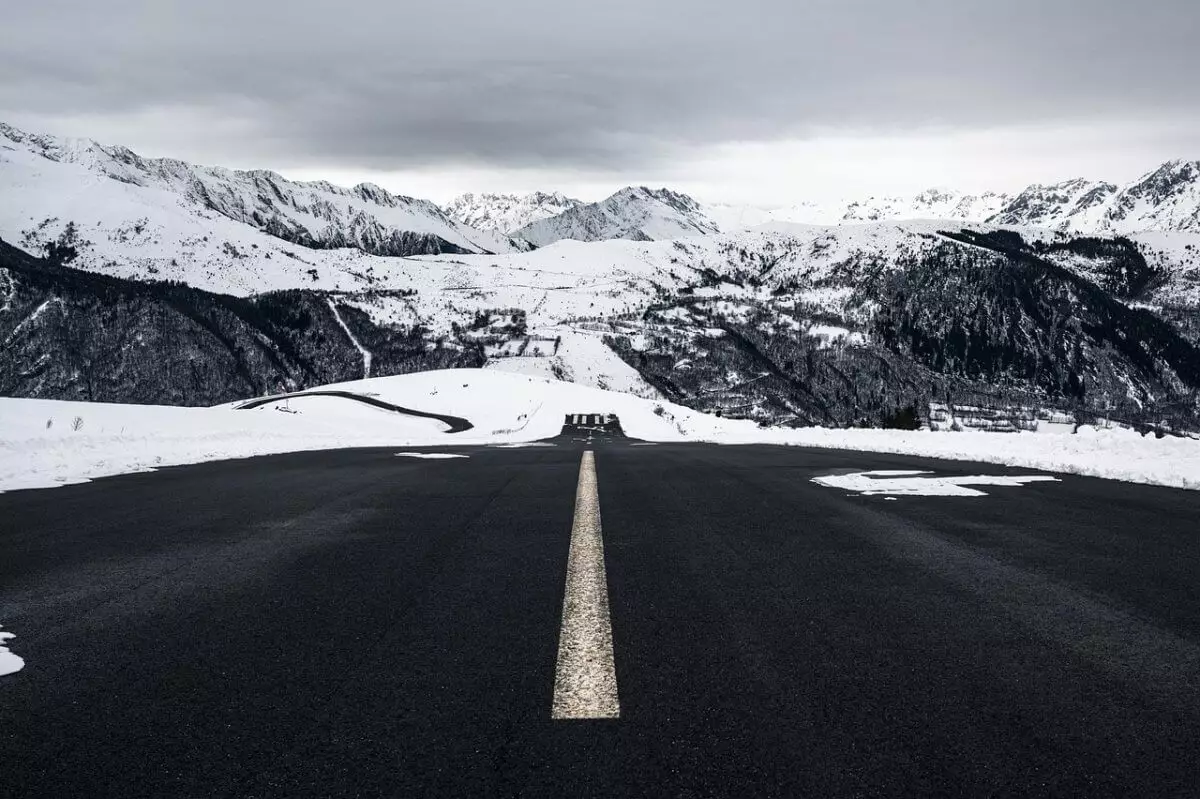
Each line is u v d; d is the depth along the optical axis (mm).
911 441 17922
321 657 2896
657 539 5430
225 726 2262
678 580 4164
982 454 13281
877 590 3918
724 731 2209
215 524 6234
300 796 1843
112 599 3801
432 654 2928
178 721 2297
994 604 3633
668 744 2121
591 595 3832
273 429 35844
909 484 8852
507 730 2223
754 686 2570
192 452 15195
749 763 2004
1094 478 9484
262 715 2344
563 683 2596
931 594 3830
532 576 4297
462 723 2273
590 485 9094
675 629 3246
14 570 4473
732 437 34062
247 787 1890
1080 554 4820
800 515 6508
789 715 2324
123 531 5895
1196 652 2918
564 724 2262
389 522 6316
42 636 3170
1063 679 2625
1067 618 3387
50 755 2072
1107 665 2770
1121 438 12211
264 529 5973
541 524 6188
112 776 1950
